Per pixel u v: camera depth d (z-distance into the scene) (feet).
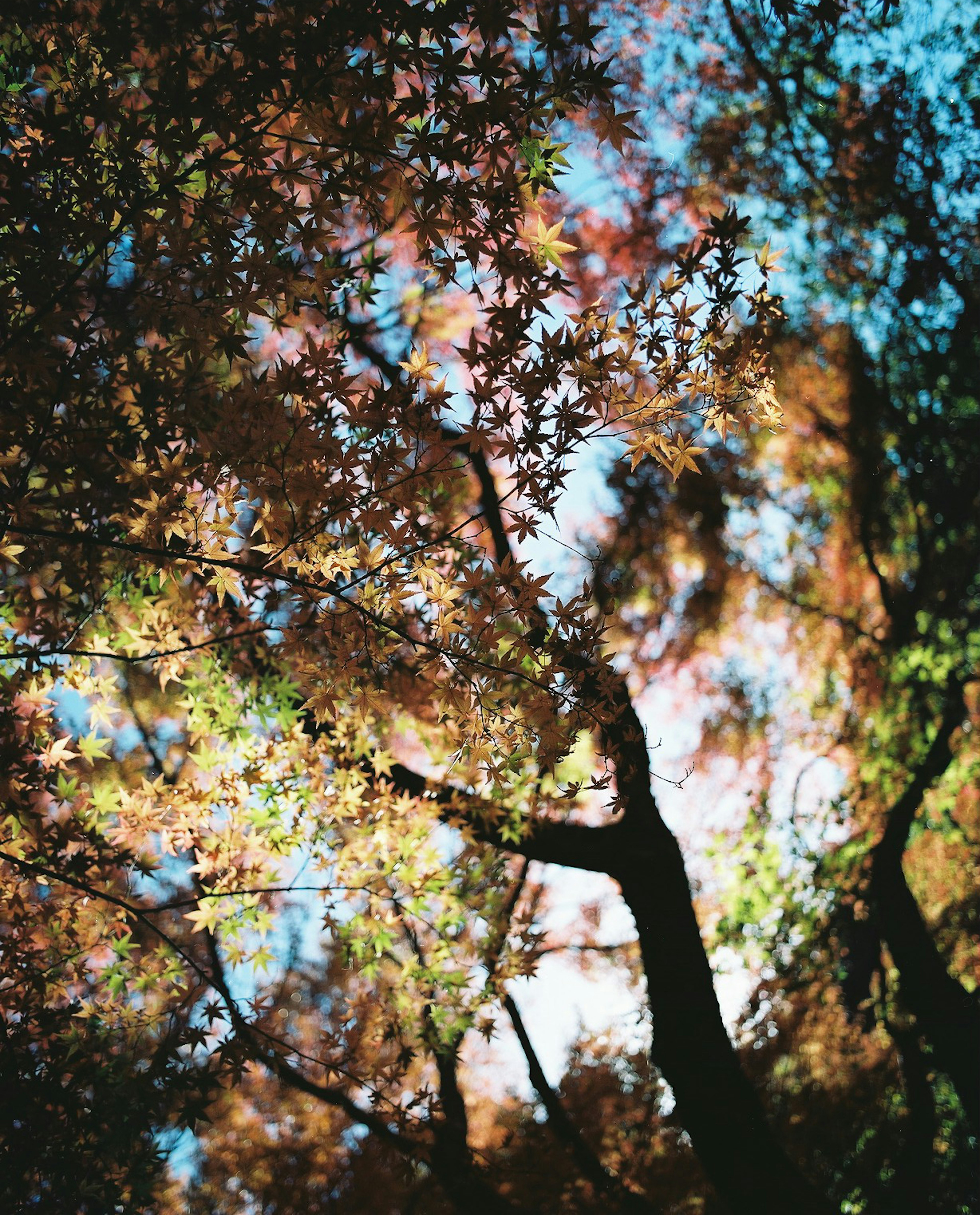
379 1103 17.99
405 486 11.21
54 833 15.11
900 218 34.01
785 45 30.32
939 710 33.12
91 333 12.12
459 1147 24.06
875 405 36.83
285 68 9.91
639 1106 33.17
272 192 10.34
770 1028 32.99
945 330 35.24
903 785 33.17
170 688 26.09
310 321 22.16
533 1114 33.83
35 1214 13.16
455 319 28.37
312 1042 30.78
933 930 35.09
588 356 11.12
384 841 19.29
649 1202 28.25
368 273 15.61
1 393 11.09
